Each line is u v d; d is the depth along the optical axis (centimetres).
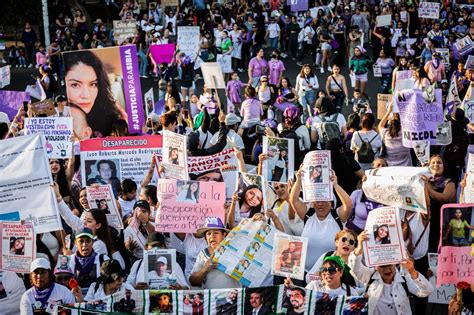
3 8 3644
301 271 855
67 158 1280
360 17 3338
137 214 1008
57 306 809
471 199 997
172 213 995
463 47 2605
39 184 1009
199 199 997
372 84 2791
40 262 862
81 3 3916
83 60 1396
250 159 1494
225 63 2725
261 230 912
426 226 994
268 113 1822
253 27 3125
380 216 836
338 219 991
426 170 958
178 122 1539
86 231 973
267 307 820
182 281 899
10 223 913
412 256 992
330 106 1517
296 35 3172
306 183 963
